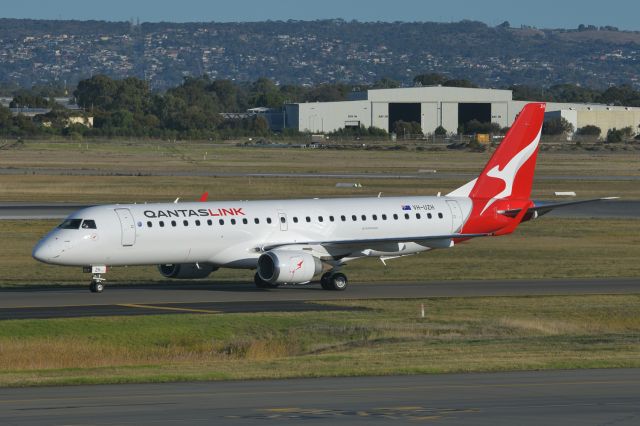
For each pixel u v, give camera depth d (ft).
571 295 360.89
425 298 354.33
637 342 268.41
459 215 418.72
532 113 433.89
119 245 362.12
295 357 245.86
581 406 177.58
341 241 385.91
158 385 204.44
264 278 375.86
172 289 378.32
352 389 196.75
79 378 210.59
